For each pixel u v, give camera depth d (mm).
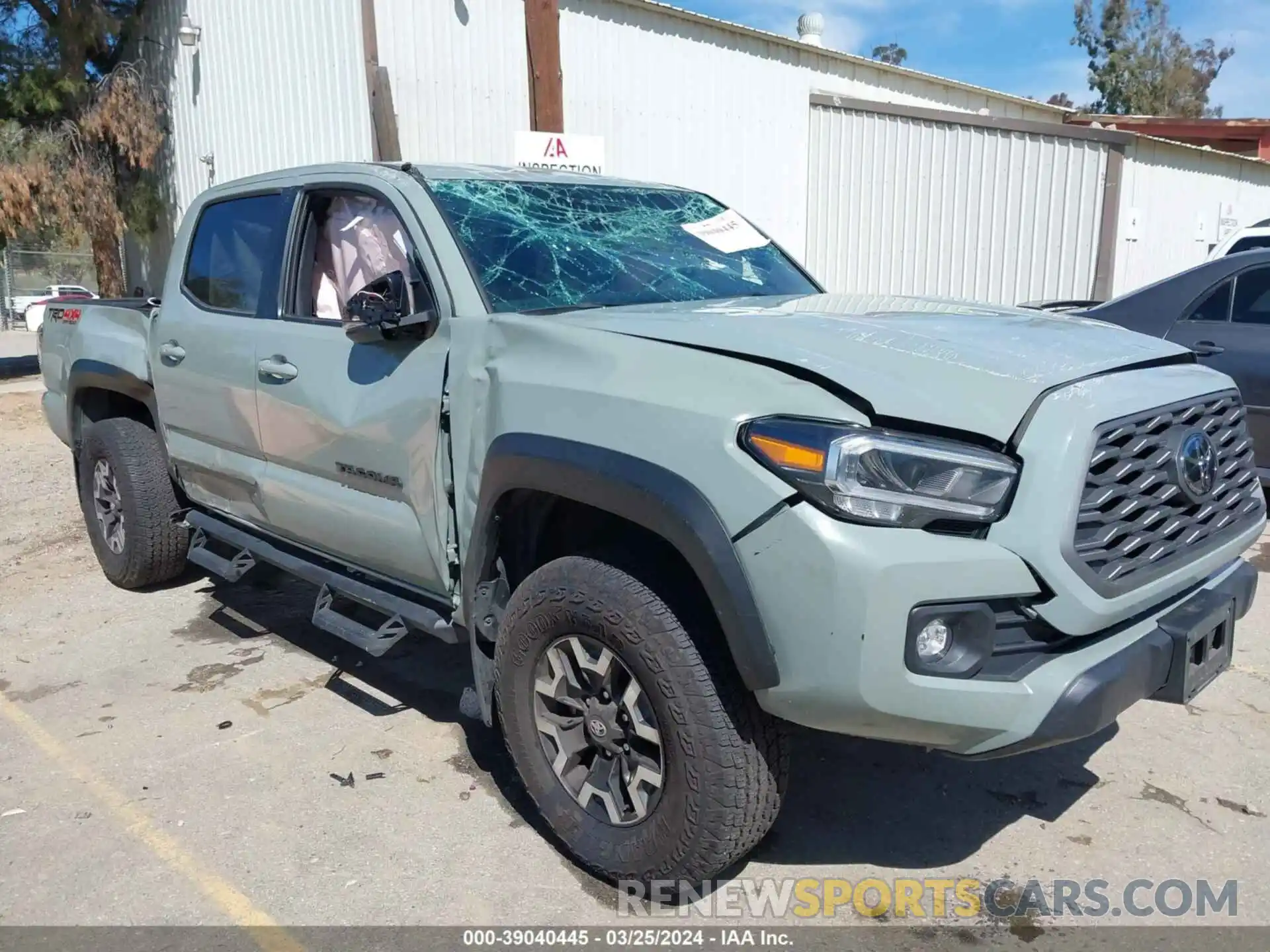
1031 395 2449
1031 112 19594
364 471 3566
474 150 10852
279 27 11391
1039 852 3070
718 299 3676
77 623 5148
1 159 15398
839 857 3068
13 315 30359
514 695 3025
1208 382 2943
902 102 15930
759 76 13047
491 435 3023
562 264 3580
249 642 4840
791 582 2352
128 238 17719
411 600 3652
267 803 3402
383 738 3848
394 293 3303
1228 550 2912
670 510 2500
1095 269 11164
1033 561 2377
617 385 2703
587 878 2969
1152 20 46438
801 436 2371
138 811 3367
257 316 4145
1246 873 2939
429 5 10344
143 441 5312
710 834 2629
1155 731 3797
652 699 2652
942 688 2338
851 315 3121
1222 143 21453
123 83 14602
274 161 12031
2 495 8070
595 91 11453
